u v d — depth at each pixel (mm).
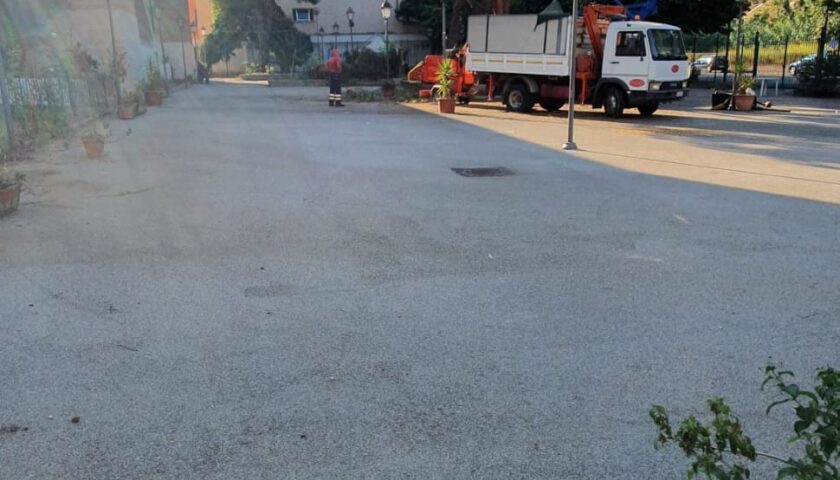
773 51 41094
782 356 4301
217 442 3299
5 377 3898
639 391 3838
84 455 3178
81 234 6785
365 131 15859
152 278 5574
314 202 8328
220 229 7055
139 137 14203
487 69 22047
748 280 5730
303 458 3182
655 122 18422
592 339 4527
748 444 1984
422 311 4969
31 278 5512
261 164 10984
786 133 15844
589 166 11188
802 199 8781
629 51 18875
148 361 4125
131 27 25375
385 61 42219
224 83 42344
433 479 3041
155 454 3193
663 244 6758
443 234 7012
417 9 47500
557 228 7297
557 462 3176
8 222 7172
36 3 21266
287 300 5145
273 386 3848
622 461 3184
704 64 48156
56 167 10383
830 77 26719
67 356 4172
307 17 50156
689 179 10102
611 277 5773
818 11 31594
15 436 3318
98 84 18688
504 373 4035
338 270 5852
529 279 5695
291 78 40750
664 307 5113
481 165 11172
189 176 9859
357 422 3494
